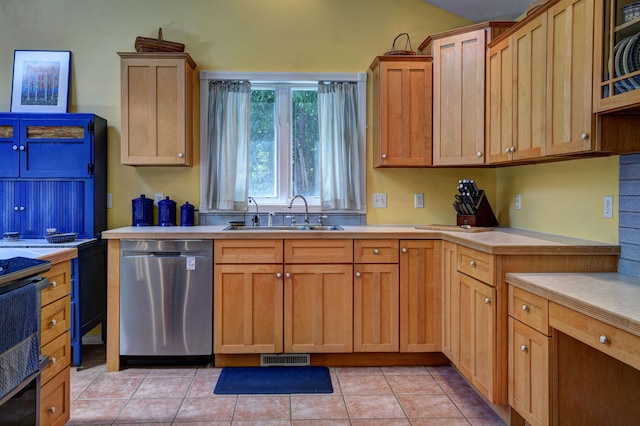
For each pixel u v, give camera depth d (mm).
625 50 1630
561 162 2576
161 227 3135
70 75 3336
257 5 3387
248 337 2807
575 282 1862
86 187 3066
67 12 3332
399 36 3424
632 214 2027
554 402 1764
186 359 2887
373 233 2812
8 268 1565
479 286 2268
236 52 3381
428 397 2443
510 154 2535
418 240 2844
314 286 2818
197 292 2795
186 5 3363
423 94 3105
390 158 3113
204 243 2789
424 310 2855
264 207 3387
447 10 3398
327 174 3348
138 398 2416
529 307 1903
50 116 3027
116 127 3350
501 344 2111
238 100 3328
